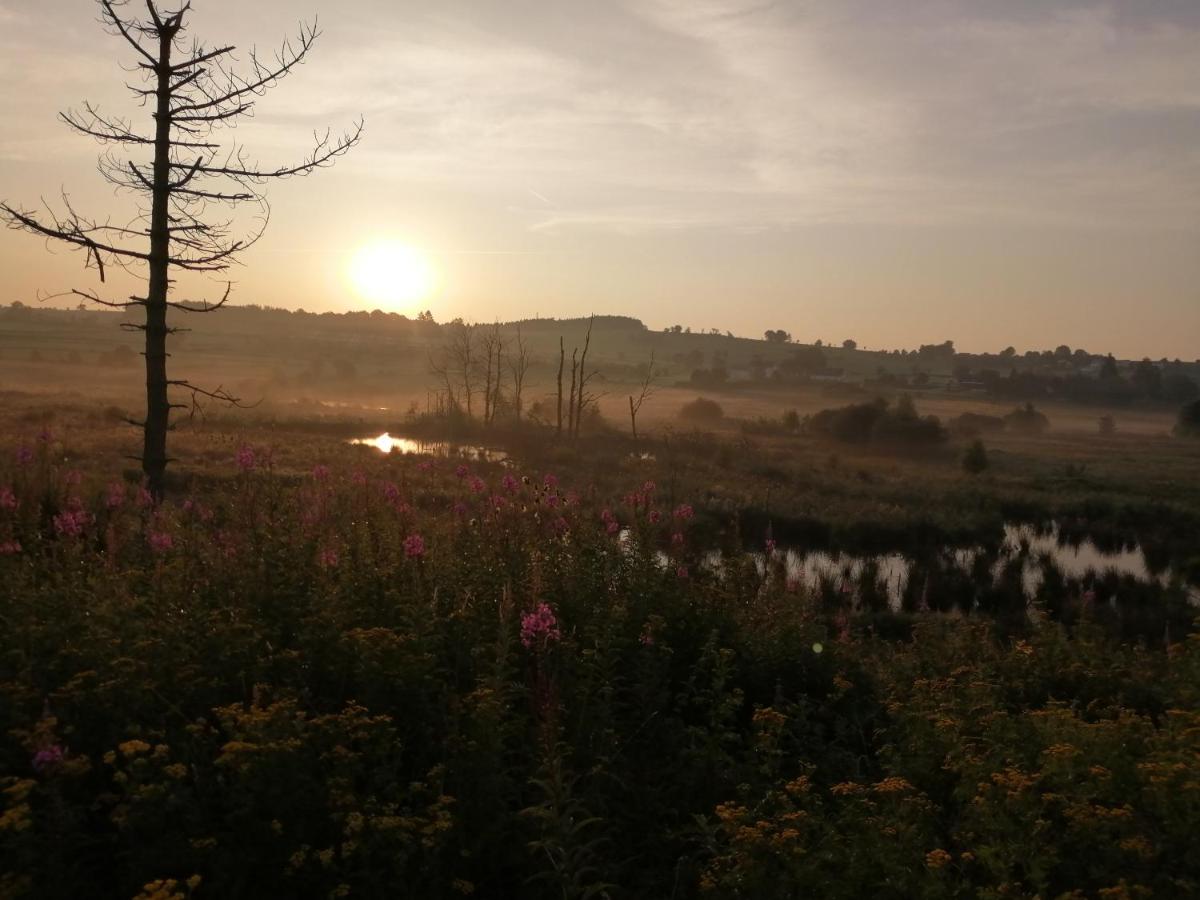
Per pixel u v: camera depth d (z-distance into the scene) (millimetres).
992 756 4879
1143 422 139750
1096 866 3877
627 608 6695
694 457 51438
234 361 146000
